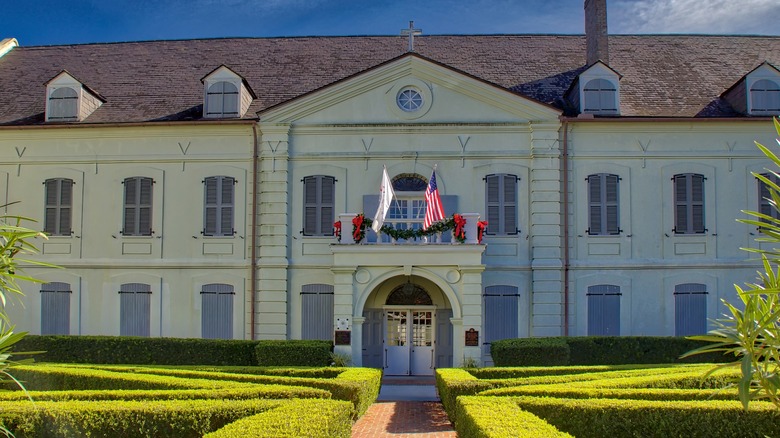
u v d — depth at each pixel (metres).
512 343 21.34
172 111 26.11
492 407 11.30
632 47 29.11
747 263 24.19
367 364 24.80
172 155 25.11
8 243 9.35
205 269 24.77
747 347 7.82
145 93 27.19
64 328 24.94
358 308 22.58
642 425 11.16
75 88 25.70
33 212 25.33
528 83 27.05
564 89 26.73
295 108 24.75
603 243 24.42
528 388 13.29
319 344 21.89
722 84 26.80
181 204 25.03
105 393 13.09
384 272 22.69
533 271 24.14
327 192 24.72
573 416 11.46
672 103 25.70
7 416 10.89
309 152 24.77
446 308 24.84
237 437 9.47
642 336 22.70
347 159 24.70
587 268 24.27
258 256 24.64
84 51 30.22
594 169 24.58
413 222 24.28
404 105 24.78
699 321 24.19
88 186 25.28
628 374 15.91
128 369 17.61
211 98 25.36
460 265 22.48
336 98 24.73
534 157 24.39
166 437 11.42
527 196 24.52
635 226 24.44
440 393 17.53
